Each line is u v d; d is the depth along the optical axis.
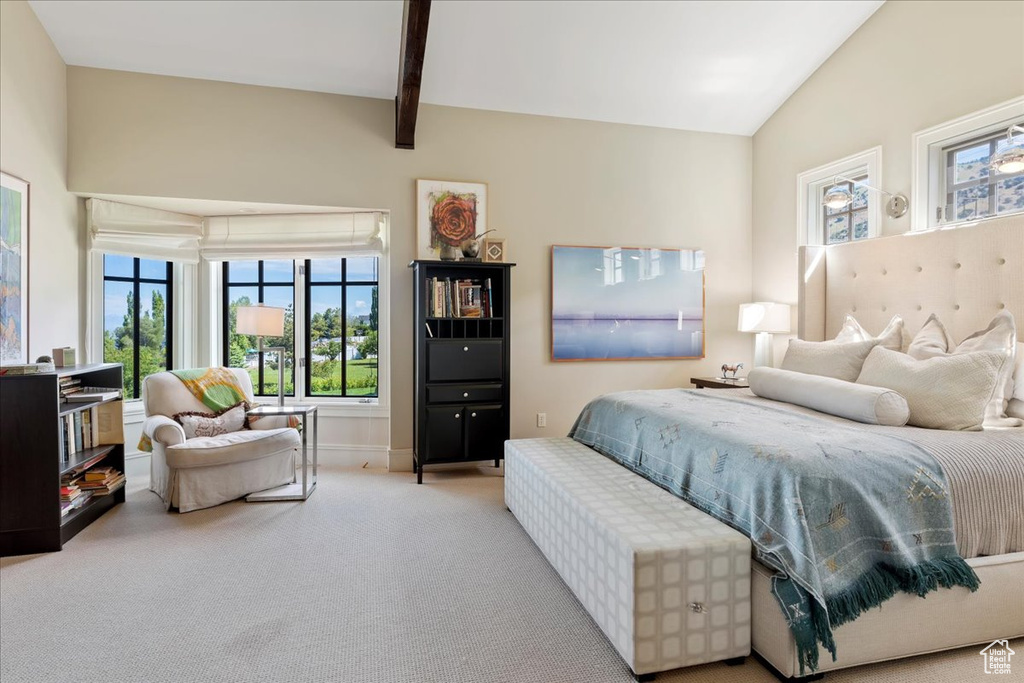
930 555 1.72
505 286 3.93
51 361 2.91
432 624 2.01
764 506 1.75
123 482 3.40
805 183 4.25
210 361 4.45
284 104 3.92
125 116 3.68
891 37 3.54
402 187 4.11
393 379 4.14
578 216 4.45
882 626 1.70
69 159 3.62
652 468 2.45
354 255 4.25
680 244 4.70
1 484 2.62
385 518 3.12
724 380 4.39
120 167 3.68
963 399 2.22
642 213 4.60
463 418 3.88
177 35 3.44
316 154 3.97
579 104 4.30
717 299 4.80
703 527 1.84
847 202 3.51
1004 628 1.83
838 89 3.93
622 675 1.72
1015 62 2.88
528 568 2.48
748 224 4.86
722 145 4.79
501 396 3.95
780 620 1.65
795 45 3.87
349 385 4.56
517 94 4.14
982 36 3.02
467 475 4.05
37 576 2.40
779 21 3.64
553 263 4.38
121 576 2.40
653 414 2.64
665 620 1.67
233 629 1.98
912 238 3.29
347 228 4.21
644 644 1.66
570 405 4.47
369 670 1.75
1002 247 2.80
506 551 2.67
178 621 2.04
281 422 3.84
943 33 3.22
